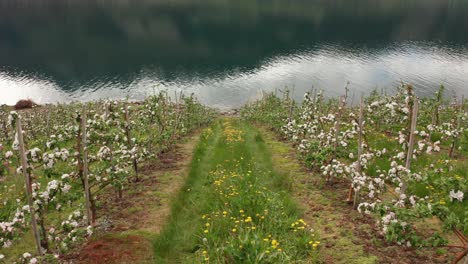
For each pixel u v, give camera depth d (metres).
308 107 19.94
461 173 11.89
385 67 68.94
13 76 72.19
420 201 6.82
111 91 61.88
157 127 21.42
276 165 15.62
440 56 75.94
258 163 15.84
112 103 12.75
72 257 8.26
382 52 82.88
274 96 36.56
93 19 148.62
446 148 17.34
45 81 68.75
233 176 12.77
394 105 10.01
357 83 59.94
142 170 15.38
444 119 23.56
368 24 124.31
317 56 83.19
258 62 81.94
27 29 126.88
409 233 7.30
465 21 123.38
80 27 133.12
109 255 8.27
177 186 13.04
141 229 9.70
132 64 84.56
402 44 90.88
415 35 102.44
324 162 13.52
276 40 106.88
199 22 140.50
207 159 17.16
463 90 52.22
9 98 57.84
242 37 113.31
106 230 9.65
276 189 12.31
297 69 73.06
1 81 68.06
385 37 101.56
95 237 9.12
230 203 10.34
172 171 15.05
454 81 57.03
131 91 61.72
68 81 68.94
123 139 11.52
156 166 15.97
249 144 20.56
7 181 14.02
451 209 8.61
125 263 8.02
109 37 118.75
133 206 11.31
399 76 61.78
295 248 8.09
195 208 11.05
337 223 9.66
